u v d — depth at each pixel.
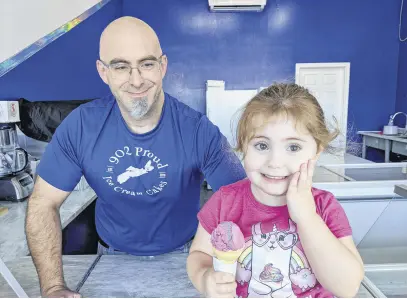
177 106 0.97
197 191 1.04
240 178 0.86
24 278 0.75
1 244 1.02
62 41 2.32
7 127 1.64
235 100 3.61
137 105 0.83
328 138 0.60
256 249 0.63
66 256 0.86
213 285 0.52
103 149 0.95
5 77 1.68
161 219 1.02
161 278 0.74
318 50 4.46
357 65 4.50
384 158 4.32
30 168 1.62
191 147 0.95
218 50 4.42
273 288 0.61
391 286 0.72
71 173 0.99
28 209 0.94
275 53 4.45
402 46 4.41
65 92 2.39
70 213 1.43
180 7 4.34
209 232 0.66
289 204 0.57
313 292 0.60
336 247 0.55
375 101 4.56
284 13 4.39
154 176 0.96
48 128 1.74
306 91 0.63
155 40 0.80
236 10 4.30
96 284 0.72
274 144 0.56
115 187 0.98
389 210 1.09
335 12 4.41
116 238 1.04
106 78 0.81
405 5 4.32
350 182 1.41
